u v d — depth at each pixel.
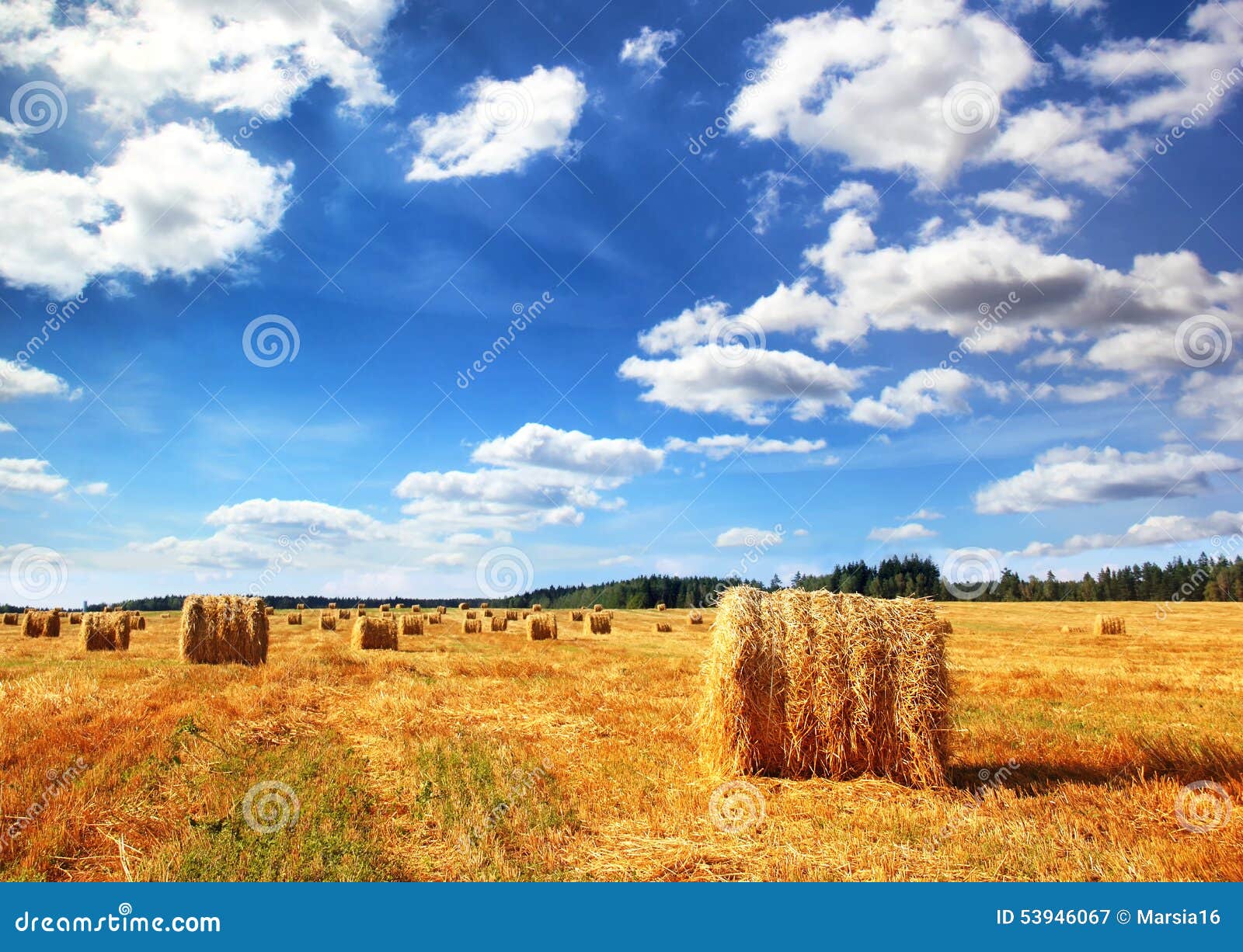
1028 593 91.31
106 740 8.82
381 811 6.90
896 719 8.49
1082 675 17.70
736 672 8.70
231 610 20.22
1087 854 5.84
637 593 83.88
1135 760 8.59
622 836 6.45
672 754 9.35
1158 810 6.79
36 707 10.68
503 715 11.97
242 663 19.64
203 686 13.90
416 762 8.59
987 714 12.20
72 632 36.31
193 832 6.12
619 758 8.99
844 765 8.60
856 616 8.73
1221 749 8.78
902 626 8.70
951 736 9.38
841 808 7.43
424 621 45.03
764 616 8.84
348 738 10.11
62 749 8.30
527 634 35.28
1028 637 34.88
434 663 20.05
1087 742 9.72
